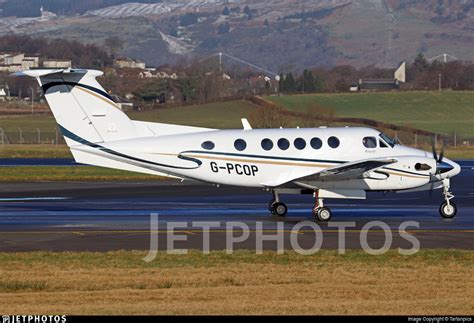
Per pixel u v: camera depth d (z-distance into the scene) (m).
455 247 78.38
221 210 107.94
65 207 110.56
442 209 100.31
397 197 126.75
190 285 61.16
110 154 98.00
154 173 99.69
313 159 99.38
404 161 98.56
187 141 98.69
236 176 99.25
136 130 98.88
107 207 111.00
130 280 62.50
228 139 99.12
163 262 69.69
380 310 52.81
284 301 55.59
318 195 97.81
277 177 99.44
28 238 81.94
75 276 63.88
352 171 95.38
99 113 97.81
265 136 99.44
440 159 101.06
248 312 52.12
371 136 100.81
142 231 87.00
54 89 96.75
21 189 138.88
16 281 61.56
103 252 74.12
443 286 60.81
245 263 69.50
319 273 65.38
